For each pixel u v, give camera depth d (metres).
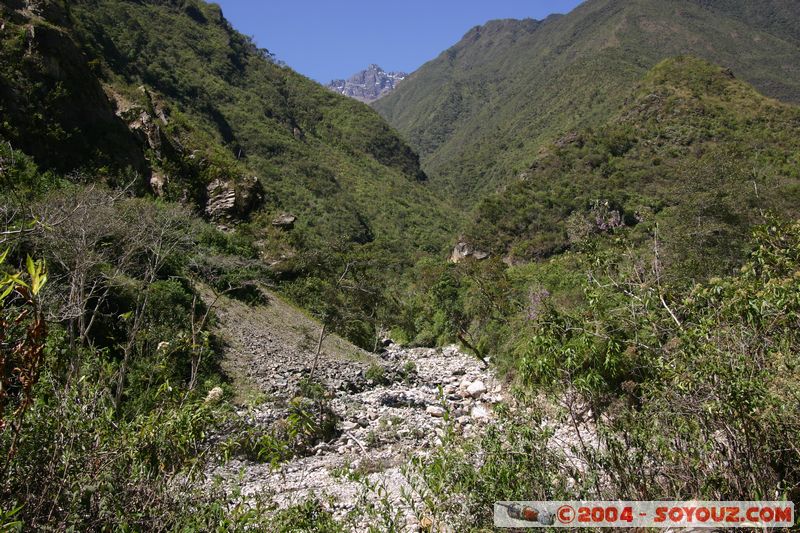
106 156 27.30
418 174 129.62
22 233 5.20
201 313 19.48
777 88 124.62
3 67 24.33
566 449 5.44
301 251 29.52
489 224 61.88
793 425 3.86
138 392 9.80
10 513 2.94
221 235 29.28
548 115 127.62
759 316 4.25
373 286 23.94
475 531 4.11
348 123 124.12
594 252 6.52
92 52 36.06
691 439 4.21
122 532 3.49
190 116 69.75
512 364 16.52
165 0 98.88
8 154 18.70
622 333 5.98
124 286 15.28
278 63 132.25
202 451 4.52
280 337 22.55
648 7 188.38
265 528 4.16
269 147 82.44
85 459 3.79
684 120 65.06
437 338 34.72
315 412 13.20
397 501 7.39
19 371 2.98
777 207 20.47
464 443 4.88
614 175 59.06
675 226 18.06
